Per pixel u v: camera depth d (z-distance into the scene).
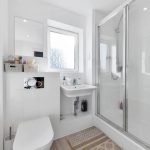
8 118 1.31
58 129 1.64
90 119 1.97
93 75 2.04
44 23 1.76
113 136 1.57
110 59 2.12
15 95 1.33
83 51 2.19
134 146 1.26
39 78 1.45
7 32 1.48
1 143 1.26
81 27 2.14
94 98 2.03
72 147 1.46
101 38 2.07
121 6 1.69
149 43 1.60
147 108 1.62
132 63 1.82
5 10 1.46
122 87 1.83
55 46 2.06
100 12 2.09
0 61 1.24
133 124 1.66
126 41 1.72
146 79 1.64
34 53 1.69
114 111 1.92
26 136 1.01
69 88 1.69
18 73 1.34
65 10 1.96
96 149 1.41
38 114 1.46
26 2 1.63
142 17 1.67
